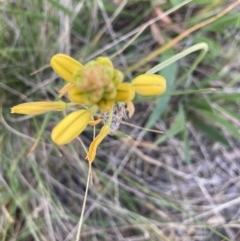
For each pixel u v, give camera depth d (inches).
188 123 7.3
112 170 7.2
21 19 6.4
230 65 7.1
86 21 7.1
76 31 7.0
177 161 7.3
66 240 6.8
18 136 6.9
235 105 7.2
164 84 3.5
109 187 7.0
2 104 6.8
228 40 7.2
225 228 7.2
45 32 6.6
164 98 6.6
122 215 6.9
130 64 7.0
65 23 6.6
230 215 7.3
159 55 6.9
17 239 6.8
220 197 7.3
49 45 6.7
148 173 7.4
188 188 7.4
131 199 7.1
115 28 7.2
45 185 6.9
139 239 7.0
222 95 6.9
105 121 4.4
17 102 6.9
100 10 7.0
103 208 6.9
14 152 6.9
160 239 6.9
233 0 6.7
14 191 6.3
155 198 7.2
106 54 7.1
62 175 7.2
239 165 7.4
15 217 6.9
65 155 7.0
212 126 7.2
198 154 7.4
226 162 7.4
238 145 7.4
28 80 6.8
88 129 6.7
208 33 7.2
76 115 3.4
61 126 3.3
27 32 6.4
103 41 7.1
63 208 6.9
